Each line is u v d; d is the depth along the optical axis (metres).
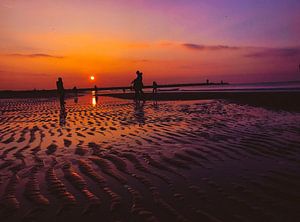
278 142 7.30
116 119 13.34
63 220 3.61
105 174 5.36
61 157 6.68
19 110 20.95
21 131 10.70
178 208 3.84
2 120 14.73
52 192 4.54
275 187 4.47
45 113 17.62
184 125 10.81
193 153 6.64
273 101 19.36
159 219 3.55
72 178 5.18
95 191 4.53
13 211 3.91
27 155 6.94
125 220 3.56
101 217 3.66
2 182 5.08
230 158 6.15
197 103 21.59
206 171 5.35
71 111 18.31
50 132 10.27
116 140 8.48
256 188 4.45
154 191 4.46
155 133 9.37
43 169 5.78
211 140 7.92
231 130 9.31
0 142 8.66
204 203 3.97
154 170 5.51
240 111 14.82
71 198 4.28
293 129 9.01
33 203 4.14
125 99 32.09
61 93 23.58
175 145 7.52
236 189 4.44
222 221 3.46
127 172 5.45
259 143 7.30
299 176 4.90
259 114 13.20
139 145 7.69
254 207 3.80
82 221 3.57
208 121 11.64
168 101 25.34
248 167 5.50
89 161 6.27
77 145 7.96
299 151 6.43
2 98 49.88
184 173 5.27
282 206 3.81
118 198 4.23
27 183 4.98
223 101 22.39
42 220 3.63
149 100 27.89
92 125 11.68
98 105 23.19
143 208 3.87
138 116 14.23
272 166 5.49
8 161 6.43
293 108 14.99
